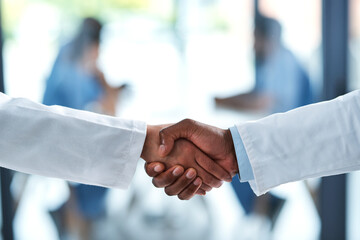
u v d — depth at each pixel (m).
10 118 1.42
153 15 2.89
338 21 2.76
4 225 2.85
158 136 1.63
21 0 2.78
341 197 2.88
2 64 2.74
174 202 3.15
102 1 2.86
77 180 1.49
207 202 3.14
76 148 1.45
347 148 1.45
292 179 1.48
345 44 2.76
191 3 2.88
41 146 1.44
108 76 2.92
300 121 1.48
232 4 2.88
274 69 2.91
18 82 2.82
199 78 2.95
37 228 2.99
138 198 3.15
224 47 2.91
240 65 2.93
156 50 2.92
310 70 2.87
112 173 1.48
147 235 3.14
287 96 2.92
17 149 1.43
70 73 2.88
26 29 2.80
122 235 3.14
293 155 1.46
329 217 2.89
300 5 2.85
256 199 3.05
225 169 1.65
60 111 1.48
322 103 1.50
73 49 2.87
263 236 3.08
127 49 2.91
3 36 2.75
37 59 2.83
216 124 2.98
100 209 3.09
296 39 2.87
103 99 2.93
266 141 1.48
